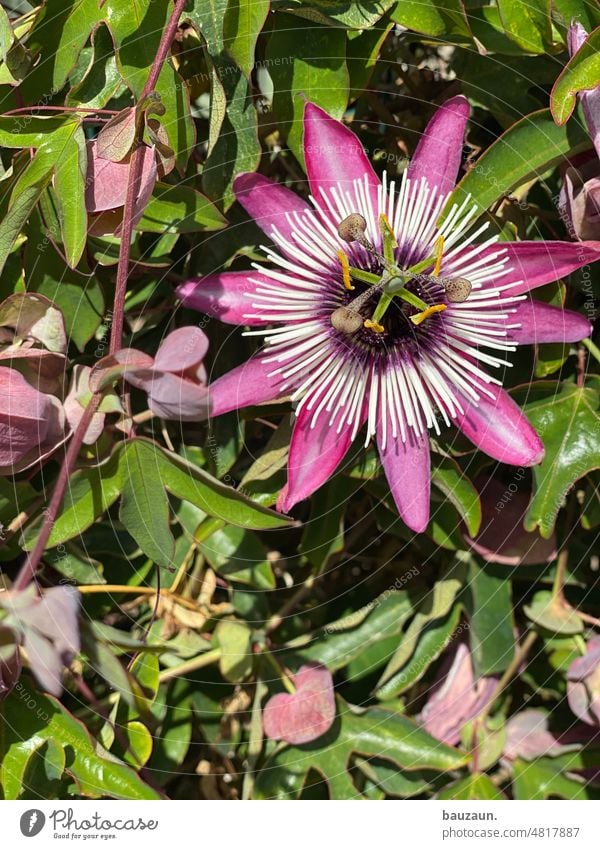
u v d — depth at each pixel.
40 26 0.41
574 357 0.43
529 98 0.43
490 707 0.45
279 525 0.39
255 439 0.45
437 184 0.41
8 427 0.39
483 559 0.44
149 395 0.39
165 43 0.39
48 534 0.39
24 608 0.39
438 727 0.44
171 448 0.43
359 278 0.40
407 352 0.41
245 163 0.41
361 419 0.41
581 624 0.44
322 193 0.41
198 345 0.39
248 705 0.44
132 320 0.43
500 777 0.45
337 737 0.43
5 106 0.41
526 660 0.45
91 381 0.39
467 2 0.42
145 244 0.42
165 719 0.44
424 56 0.46
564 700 0.45
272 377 0.40
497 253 0.40
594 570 0.45
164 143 0.39
